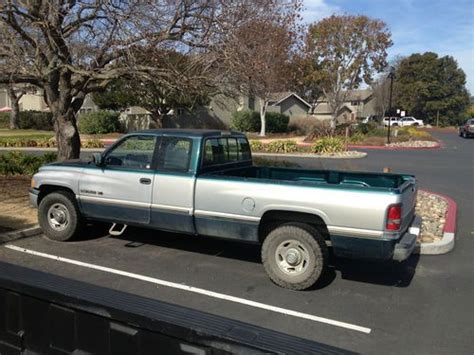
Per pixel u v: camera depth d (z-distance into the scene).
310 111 60.75
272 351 1.59
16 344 2.25
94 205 6.96
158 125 33.03
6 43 8.62
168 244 7.24
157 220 6.45
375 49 38.91
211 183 6.00
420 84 85.00
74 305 2.03
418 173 16.89
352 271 6.21
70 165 7.26
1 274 2.28
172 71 9.01
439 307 5.07
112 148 6.88
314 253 5.40
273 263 5.58
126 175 6.63
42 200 7.34
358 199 5.21
